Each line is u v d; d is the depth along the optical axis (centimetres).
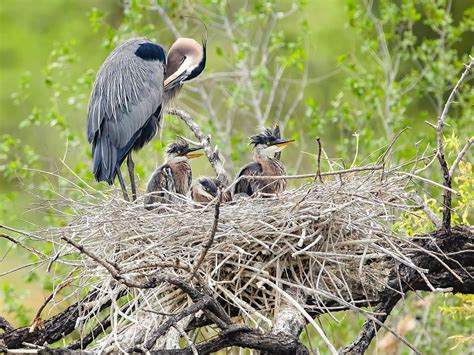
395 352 1381
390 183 927
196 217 894
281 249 862
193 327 845
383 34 1736
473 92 1650
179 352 767
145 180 1539
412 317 1418
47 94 2483
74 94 1730
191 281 798
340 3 2291
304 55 1689
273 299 861
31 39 2556
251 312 851
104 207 947
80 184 1484
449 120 1605
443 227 898
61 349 712
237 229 850
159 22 2014
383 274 903
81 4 2558
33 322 825
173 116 1636
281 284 859
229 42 2153
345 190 905
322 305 875
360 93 1650
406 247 906
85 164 1588
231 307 876
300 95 1689
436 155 879
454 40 1748
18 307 1491
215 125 1666
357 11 1719
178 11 1773
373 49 1734
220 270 871
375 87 1655
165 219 912
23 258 1673
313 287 839
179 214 902
